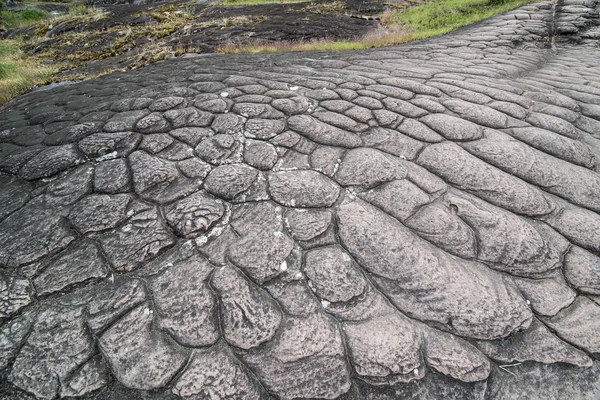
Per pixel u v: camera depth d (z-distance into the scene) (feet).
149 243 7.15
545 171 8.86
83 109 12.84
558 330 6.11
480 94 12.89
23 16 47.37
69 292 6.49
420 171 8.77
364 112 11.18
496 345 5.93
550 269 6.89
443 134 10.12
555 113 11.59
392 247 6.93
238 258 6.82
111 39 31.30
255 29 29.99
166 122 10.86
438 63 18.42
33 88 20.06
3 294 6.46
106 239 7.29
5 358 5.70
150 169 8.82
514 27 26.63
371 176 8.47
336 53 22.06
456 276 6.59
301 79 14.43
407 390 5.49
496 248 7.08
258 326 5.91
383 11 38.29
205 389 5.33
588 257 7.11
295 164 8.95
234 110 11.45
